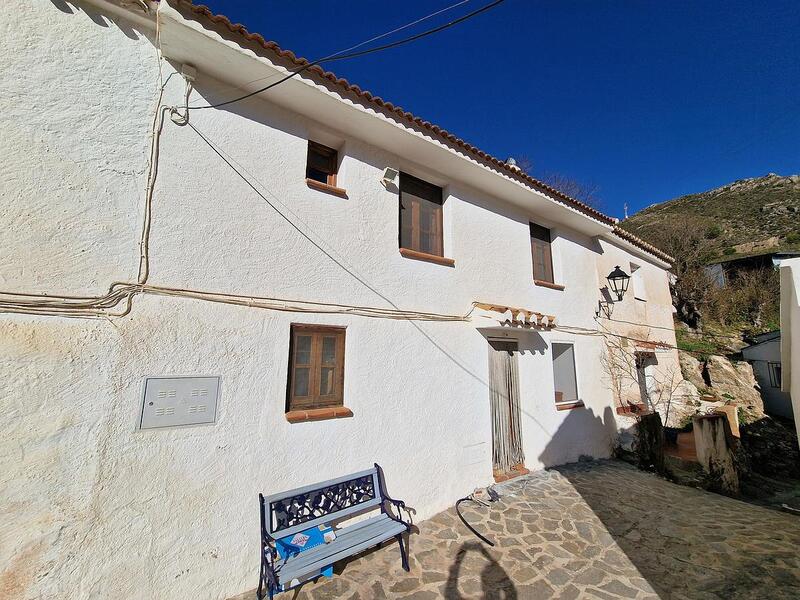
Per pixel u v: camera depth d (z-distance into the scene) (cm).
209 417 301
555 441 642
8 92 259
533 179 624
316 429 361
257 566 306
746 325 1750
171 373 290
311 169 444
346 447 379
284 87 373
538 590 305
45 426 239
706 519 448
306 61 364
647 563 347
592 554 362
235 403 316
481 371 540
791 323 350
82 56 292
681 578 324
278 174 384
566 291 762
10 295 240
